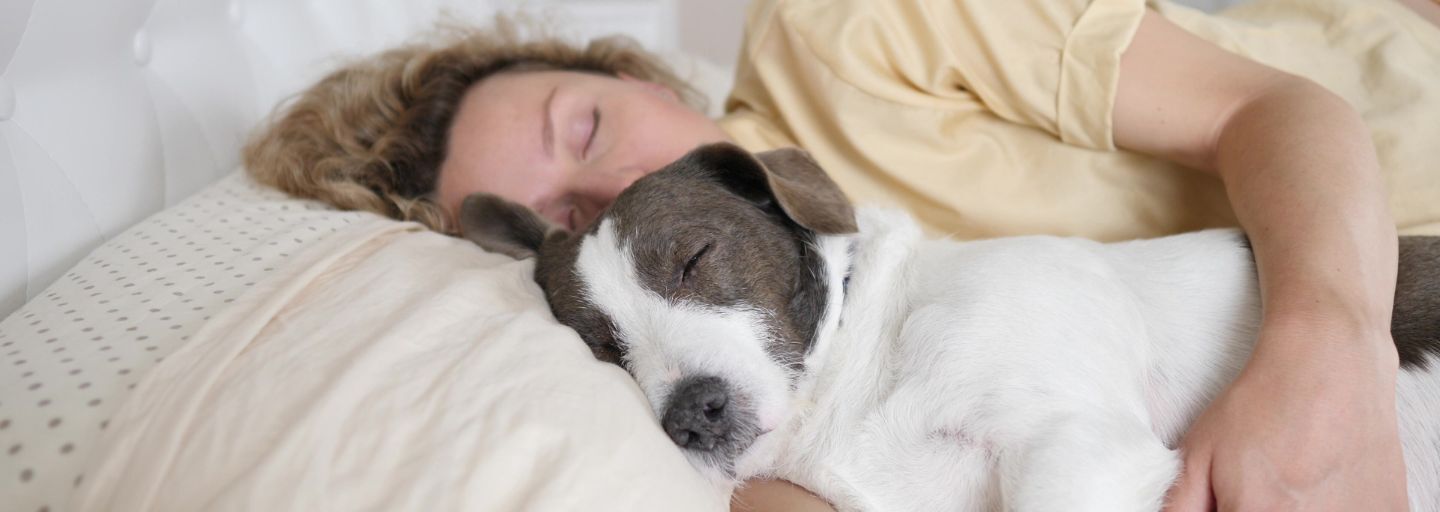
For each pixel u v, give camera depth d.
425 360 1.23
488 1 3.52
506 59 2.46
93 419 1.18
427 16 3.26
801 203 1.64
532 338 1.29
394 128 2.28
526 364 1.23
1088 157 2.00
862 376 1.59
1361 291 1.44
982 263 1.61
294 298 1.39
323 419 1.11
